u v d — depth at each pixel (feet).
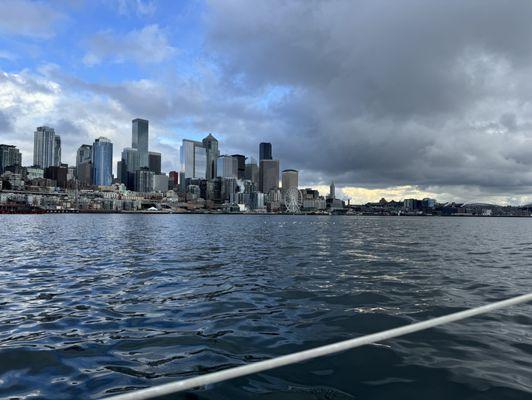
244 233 203.72
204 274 61.77
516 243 138.41
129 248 110.93
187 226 310.45
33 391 21.38
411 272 63.52
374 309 38.65
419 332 30.99
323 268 68.18
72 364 25.00
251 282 54.19
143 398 9.64
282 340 29.43
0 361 25.50
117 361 25.48
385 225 364.17
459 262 77.77
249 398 20.26
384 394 20.63
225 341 29.27
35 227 268.62
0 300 43.73
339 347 12.34
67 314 37.45
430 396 20.45
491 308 15.80
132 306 40.50
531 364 24.70
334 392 20.88
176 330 32.07
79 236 169.99
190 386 10.22
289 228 279.69
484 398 20.24
